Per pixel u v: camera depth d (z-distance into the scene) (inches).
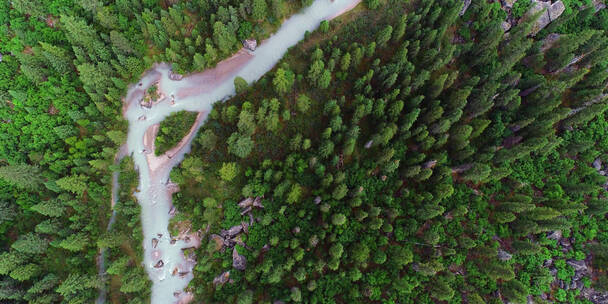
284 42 2987.2
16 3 2598.4
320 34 2925.7
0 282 2410.2
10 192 2640.3
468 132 2378.2
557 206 2559.1
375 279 2348.7
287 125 2733.8
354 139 2397.9
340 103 2625.5
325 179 2437.3
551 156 2792.8
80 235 2546.8
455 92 2559.1
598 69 3019.2
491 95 2561.5
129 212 2620.6
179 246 2691.9
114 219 2728.8
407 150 2662.4
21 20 2733.8
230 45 2842.0
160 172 2802.7
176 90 2913.4
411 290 2332.7
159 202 2763.3
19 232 2669.8
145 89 2908.5
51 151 2655.0
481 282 2379.4
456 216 2532.0
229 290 2541.8
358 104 2556.6
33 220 2689.5
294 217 2578.7
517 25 3061.0
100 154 2669.8
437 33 2701.8
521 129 2711.6
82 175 2571.4
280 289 2450.8
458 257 2421.3
